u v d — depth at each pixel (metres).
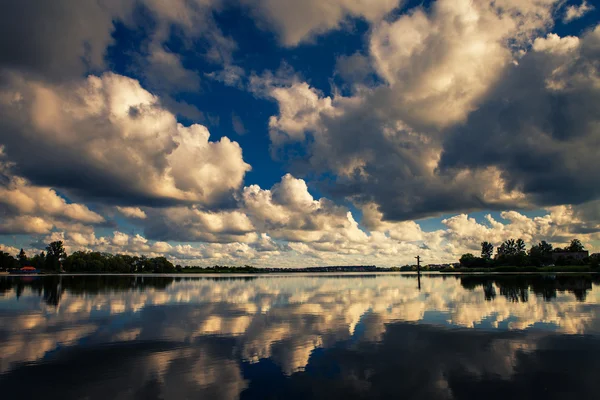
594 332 18.83
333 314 25.89
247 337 18.12
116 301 35.09
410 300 35.03
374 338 17.75
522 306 29.19
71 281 81.38
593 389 10.95
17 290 49.59
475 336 18.03
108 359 14.23
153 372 12.63
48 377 12.14
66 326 21.22
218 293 46.09
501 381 11.69
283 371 12.74
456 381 11.71
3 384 11.50
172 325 21.53
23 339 17.73
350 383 11.55
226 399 10.30
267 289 54.78
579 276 90.94
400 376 12.19
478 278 87.50
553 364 13.37
